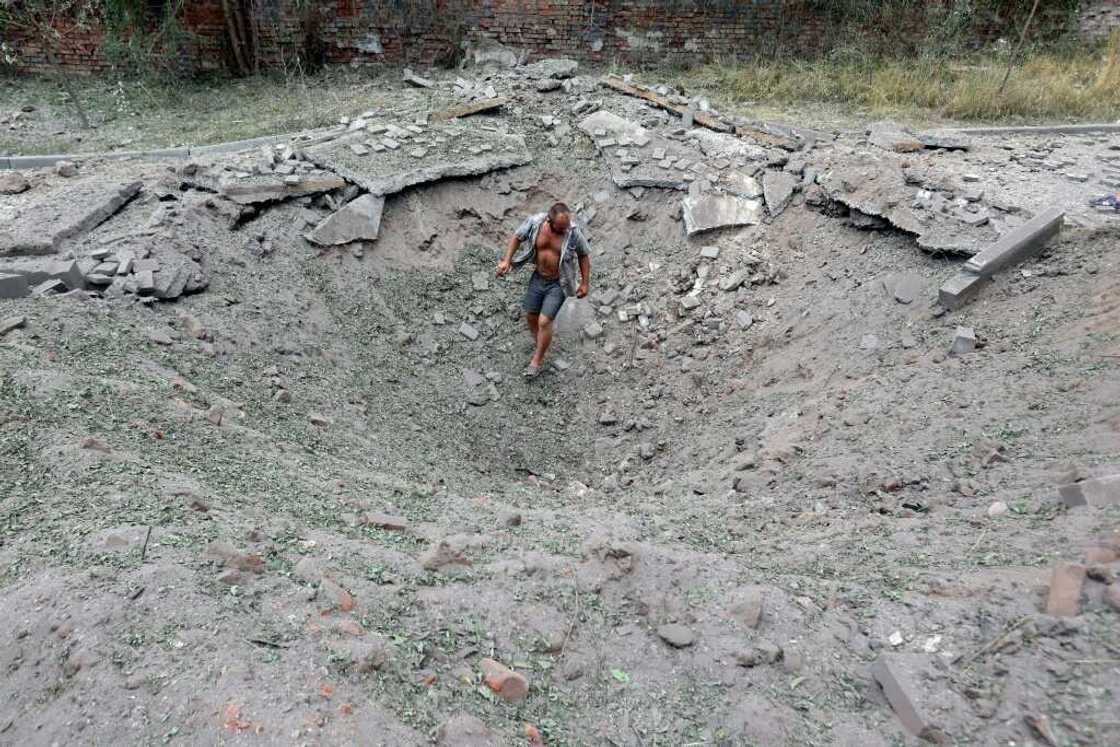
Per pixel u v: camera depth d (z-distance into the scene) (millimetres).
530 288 6594
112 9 9719
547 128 8547
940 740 2223
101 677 2236
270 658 2365
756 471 4633
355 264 6840
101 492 3174
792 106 9766
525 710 2471
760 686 2555
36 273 5152
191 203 6273
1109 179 7023
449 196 7613
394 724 2207
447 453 5523
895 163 7051
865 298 6066
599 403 6598
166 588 2592
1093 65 10711
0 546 2834
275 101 9633
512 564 3178
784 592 2961
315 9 10477
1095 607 2482
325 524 3475
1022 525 3201
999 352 4906
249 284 6031
